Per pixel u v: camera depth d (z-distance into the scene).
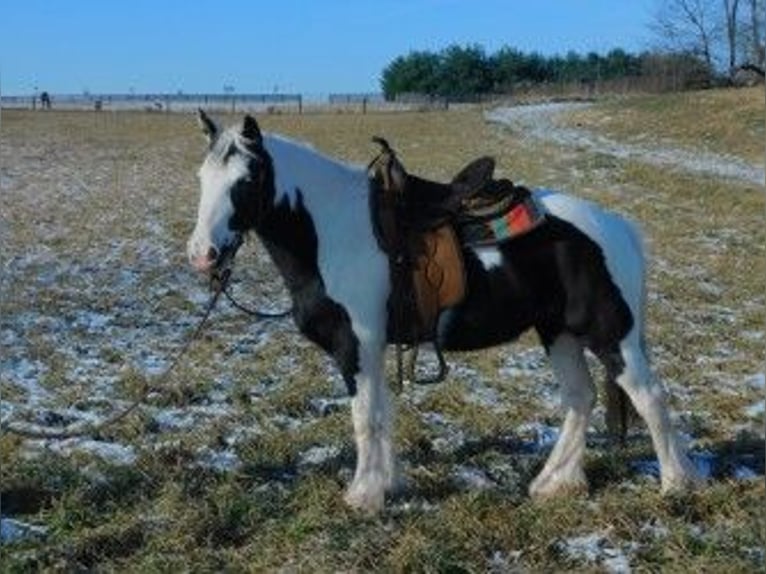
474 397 8.10
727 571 4.84
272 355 9.53
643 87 63.88
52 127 44.94
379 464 5.72
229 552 5.23
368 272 5.50
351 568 5.01
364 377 5.60
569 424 5.95
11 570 5.01
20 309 11.42
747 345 10.11
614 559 5.07
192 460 6.60
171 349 9.80
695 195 22.75
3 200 21.86
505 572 5.00
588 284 5.56
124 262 14.75
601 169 27.30
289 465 6.53
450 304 5.56
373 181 5.62
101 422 7.39
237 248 5.41
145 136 41.09
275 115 53.75
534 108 52.75
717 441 6.85
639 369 5.63
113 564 5.14
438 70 82.94
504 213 5.54
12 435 6.96
